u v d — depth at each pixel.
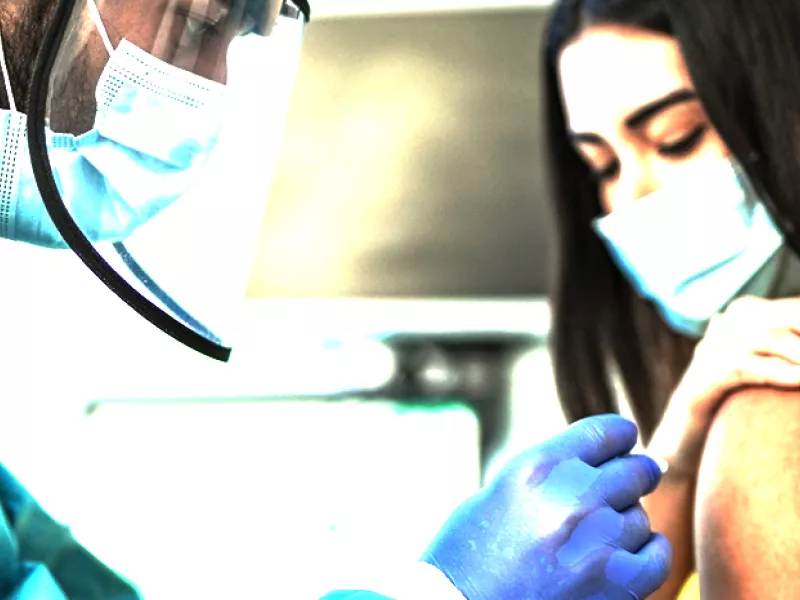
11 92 1.02
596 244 1.75
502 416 3.05
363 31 2.95
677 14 1.36
